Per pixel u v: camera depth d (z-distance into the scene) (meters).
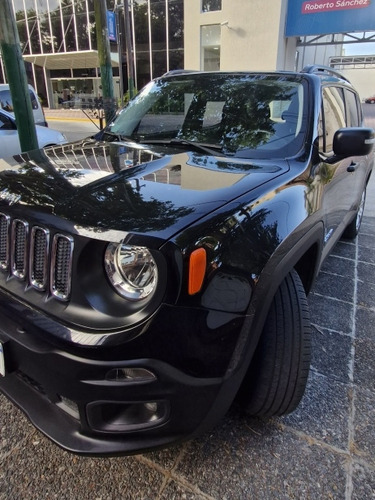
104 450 1.44
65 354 1.36
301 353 1.78
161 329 1.31
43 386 1.47
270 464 1.77
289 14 16.59
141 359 1.32
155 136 2.64
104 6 6.13
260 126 2.42
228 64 18.30
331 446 1.87
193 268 1.31
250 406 1.87
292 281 1.85
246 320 1.48
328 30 15.98
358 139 2.28
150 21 20.84
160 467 1.74
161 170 1.89
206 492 1.63
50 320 1.43
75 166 1.97
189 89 2.81
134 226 1.34
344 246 4.58
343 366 2.44
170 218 1.40
